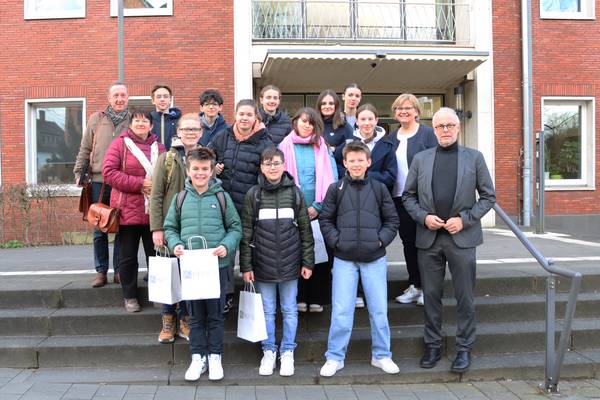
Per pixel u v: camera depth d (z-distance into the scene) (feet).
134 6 36.37
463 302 13.67
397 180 15.39
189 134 13.92
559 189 38.70
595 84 38.93
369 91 39.37
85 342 14.67
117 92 16.46
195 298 12.54
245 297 13.56
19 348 14.35
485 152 37.47
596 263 19.97
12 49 36.60
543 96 38.45
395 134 16.07
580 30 38.73
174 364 14.46
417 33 38.81
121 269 15.24
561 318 16.51
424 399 12.71
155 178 13.80
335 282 13.73
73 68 36.55
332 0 37.50
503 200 38.01
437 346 14.19
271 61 32.78
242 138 14.44
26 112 36.76
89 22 36.40
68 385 13.26
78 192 35.53
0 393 12.71
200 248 12.94
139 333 15.38
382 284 13.76
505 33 37.91
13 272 19.69
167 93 16.93
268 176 13.46
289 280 13.50
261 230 13.48
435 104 40.42
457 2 38.73
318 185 14.35
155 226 13.73
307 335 15.10
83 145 16.75
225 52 36.27
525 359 14.53
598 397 12.84
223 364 14.48
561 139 39.65
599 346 15.44
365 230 13.46
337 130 15.67
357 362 14.55
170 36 36.14
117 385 13.35
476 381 13.89
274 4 37.37
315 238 14.48
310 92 38.86
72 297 16.21
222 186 14.40
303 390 13.23
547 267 13.14
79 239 34.32
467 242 13.41
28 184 34.94
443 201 13.44
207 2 36.14
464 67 34.45
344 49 32.37
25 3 36.42
